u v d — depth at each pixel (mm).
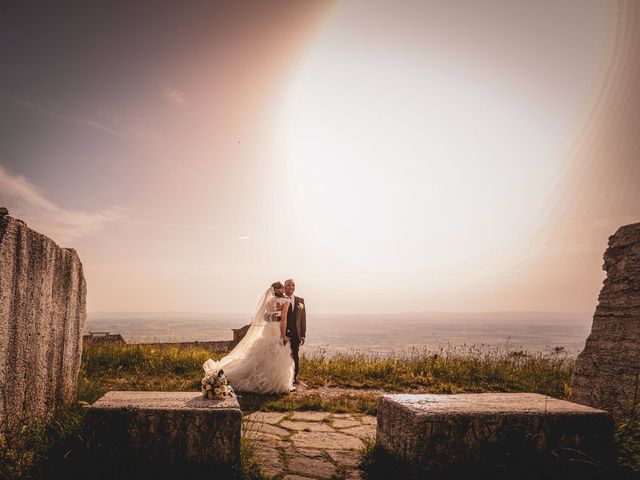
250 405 6535
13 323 3721
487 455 3641
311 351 11281
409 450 3656
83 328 5730
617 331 5457
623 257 5629
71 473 3451
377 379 8742
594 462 3600
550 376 8703
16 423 3756
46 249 4398
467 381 8641
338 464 4160
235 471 3656
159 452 3641
